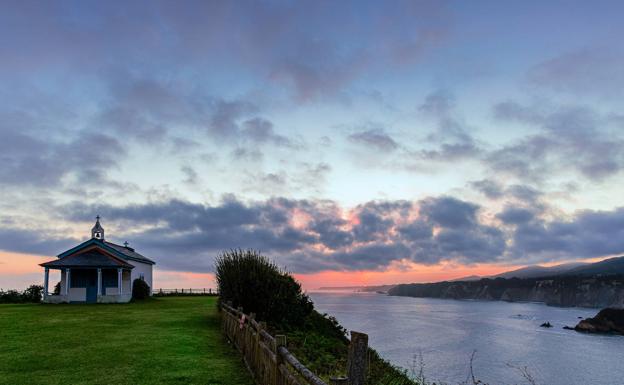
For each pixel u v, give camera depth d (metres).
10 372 10.84
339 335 24.27
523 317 140.62
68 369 11.14
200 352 13.48
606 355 59.19
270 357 8.03
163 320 22.39
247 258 21.06
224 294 20.78
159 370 11.04
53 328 19.06
